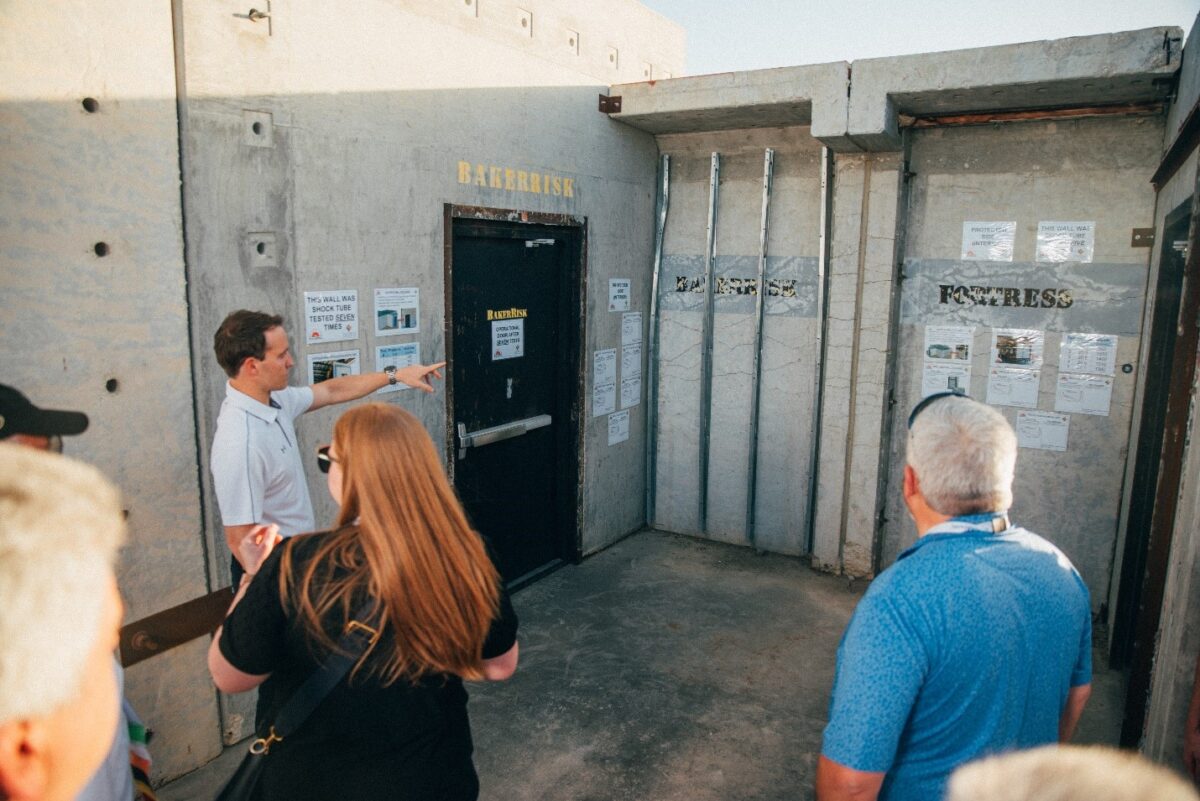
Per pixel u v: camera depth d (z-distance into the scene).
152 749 2.92
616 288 5.37
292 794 1.59
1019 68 3.83
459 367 4.32
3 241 2.35
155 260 2.74
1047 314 4.54
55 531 0.71
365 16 3.46
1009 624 1.47
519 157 4.41
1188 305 2.59
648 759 3.29
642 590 4.95
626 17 5.22
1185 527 2.35
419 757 1.62
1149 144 4.20
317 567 1.55
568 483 5.27
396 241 3.72
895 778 1.53
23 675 0.68
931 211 4.76
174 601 2.91
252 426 2.74
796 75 4.36
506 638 1.74
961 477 1.56
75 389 2.56
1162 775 0.56
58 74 2.43
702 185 5.52
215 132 2.90
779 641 4.30
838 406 5.05
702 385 5.68
